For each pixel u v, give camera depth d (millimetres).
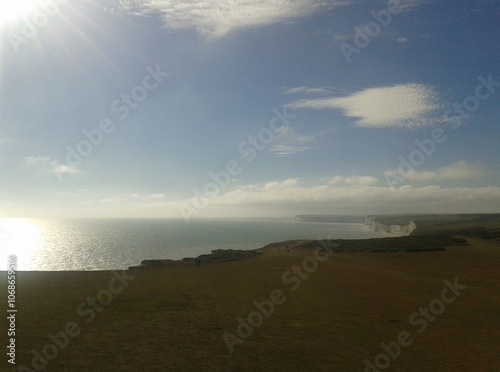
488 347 12945
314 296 20047
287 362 10820
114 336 12320
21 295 17984
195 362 10461
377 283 24797
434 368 10969
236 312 16094
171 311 15797
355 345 12641
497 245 54938
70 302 16766
